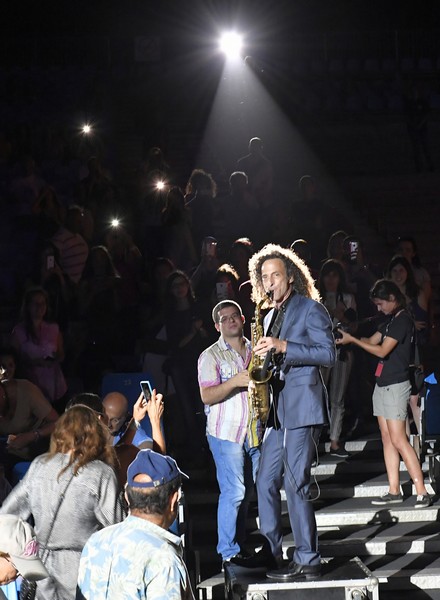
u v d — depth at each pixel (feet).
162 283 61.36
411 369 49.52
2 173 101.55
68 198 98.12
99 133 115.96
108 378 49.34
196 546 48.11
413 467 49.93
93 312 62.18
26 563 25.75
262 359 38.45
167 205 74.64
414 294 61.98
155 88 138.51
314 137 124.98
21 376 55.67
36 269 71.82
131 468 25.34
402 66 147.64
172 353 55.36
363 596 38.37
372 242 93.35
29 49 153.48
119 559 24.40
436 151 121.39
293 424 37.76
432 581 45.42
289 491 38.65
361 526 49.67
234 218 79.46
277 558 40.29
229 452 43.19
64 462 31.78
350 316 57.57
